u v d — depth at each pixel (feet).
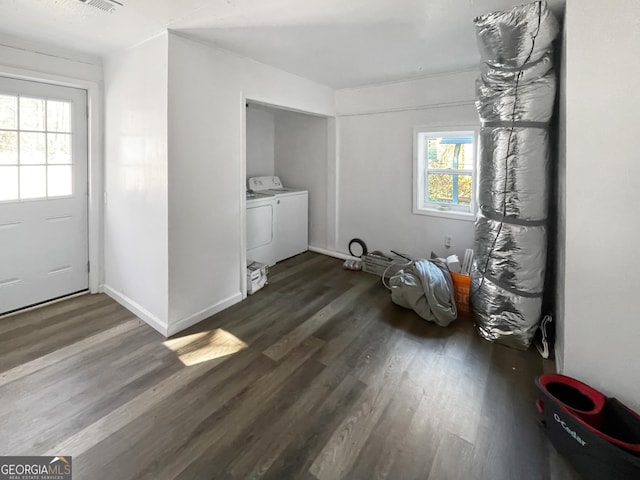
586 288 5.22
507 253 7.52
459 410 5.79
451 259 10.77
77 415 5.51
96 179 10.11
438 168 12.39
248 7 6.43
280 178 16.69
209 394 6.11
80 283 10.39
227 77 8.96
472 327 8.77
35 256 9.35
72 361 7.01
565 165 5.43
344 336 8.26
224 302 9.64
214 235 9.12
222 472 4.55
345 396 6.10
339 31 7.66
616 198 4.91
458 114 11.21
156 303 8.44
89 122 9.81
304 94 11.94
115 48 8.69
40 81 8.78
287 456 4.82
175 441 5.04
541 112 6.82
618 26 4.69
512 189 7.28
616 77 4.76
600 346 5.19
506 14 6.25
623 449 4.10
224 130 9.05
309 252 15.89
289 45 8.52
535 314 7.52
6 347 7.47
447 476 4.55
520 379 6.64
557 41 6.79
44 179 9.30
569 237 5.29
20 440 5.00
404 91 12.09
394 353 7.54
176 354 7.36
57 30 7.57
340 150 14.48
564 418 4.71
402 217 13.05
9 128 8.54
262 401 5.94
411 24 7.28
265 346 7.75
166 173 7.76
